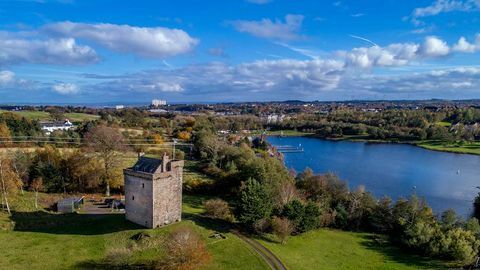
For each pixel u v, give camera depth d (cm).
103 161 10850
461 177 16562
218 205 8456
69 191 10231
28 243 6406
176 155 15850
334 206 10238
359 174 16825
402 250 8312
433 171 17738
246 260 6406
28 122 18025
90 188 10400
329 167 18375
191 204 9725
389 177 16325
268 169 10850
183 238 5984
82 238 6694
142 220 7169
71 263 5809
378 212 9569
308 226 8488
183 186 11181
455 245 7738
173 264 5675
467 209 12150
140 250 6278
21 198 8956
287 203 8706
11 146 14050
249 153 14550
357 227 9681
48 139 15450
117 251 5884
